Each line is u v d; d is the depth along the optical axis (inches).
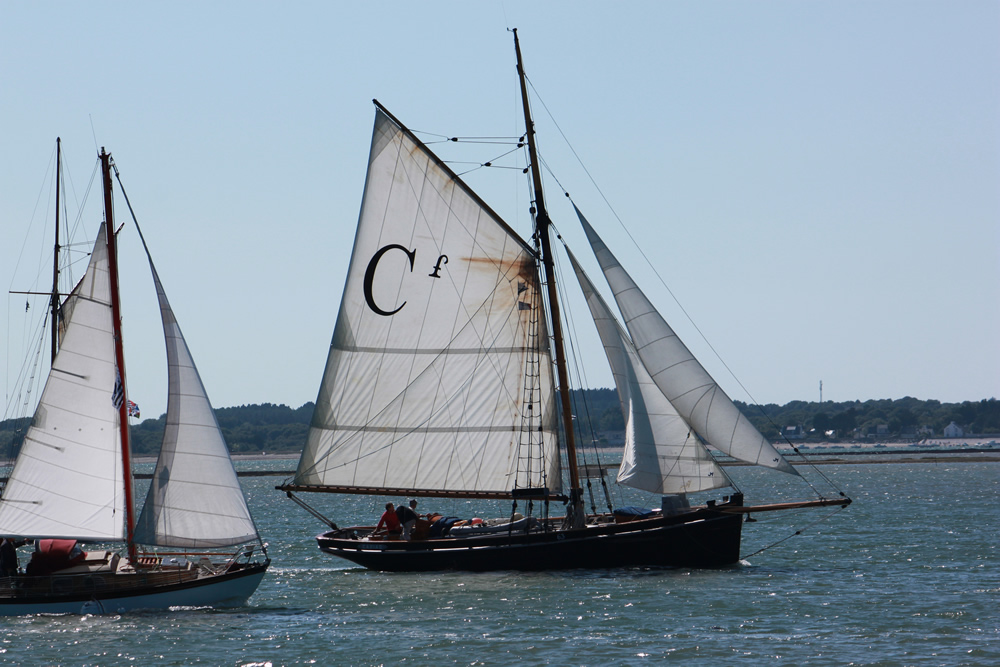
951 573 3090.6
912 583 2891.2
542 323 3184.1
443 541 3137.3
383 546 3189.0
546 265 3161.9
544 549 3061.0
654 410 3043.8
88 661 2092.8
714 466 3021.7
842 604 2576.3
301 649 2181.3
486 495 3189.0
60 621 2434.8
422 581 2989.7
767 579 2945.4
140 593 2524.6
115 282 2586.1
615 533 3034.0
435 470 3233.3
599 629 2326.5
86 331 2566.4
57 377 2549.2
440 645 2204.7
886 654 2089.1
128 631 2340.1
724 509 3034.0
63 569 2541.8
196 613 2536.9
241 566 2657.5
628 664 2039.9
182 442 2549.2
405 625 2399.1
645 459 3038.9
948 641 2185.0
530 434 3171.8
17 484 2529.5
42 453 2536.9
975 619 2384.4
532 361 3186.5
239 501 2576.3
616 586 2834.6
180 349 2559.1
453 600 2687.0
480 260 3225.9
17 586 2490.2
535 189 3184.1
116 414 2573.8
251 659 2106.3
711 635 2258.9
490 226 3206.2
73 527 2534.5
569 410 3152.1
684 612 2491.4
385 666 2050.9
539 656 2106.3
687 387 3002.0
